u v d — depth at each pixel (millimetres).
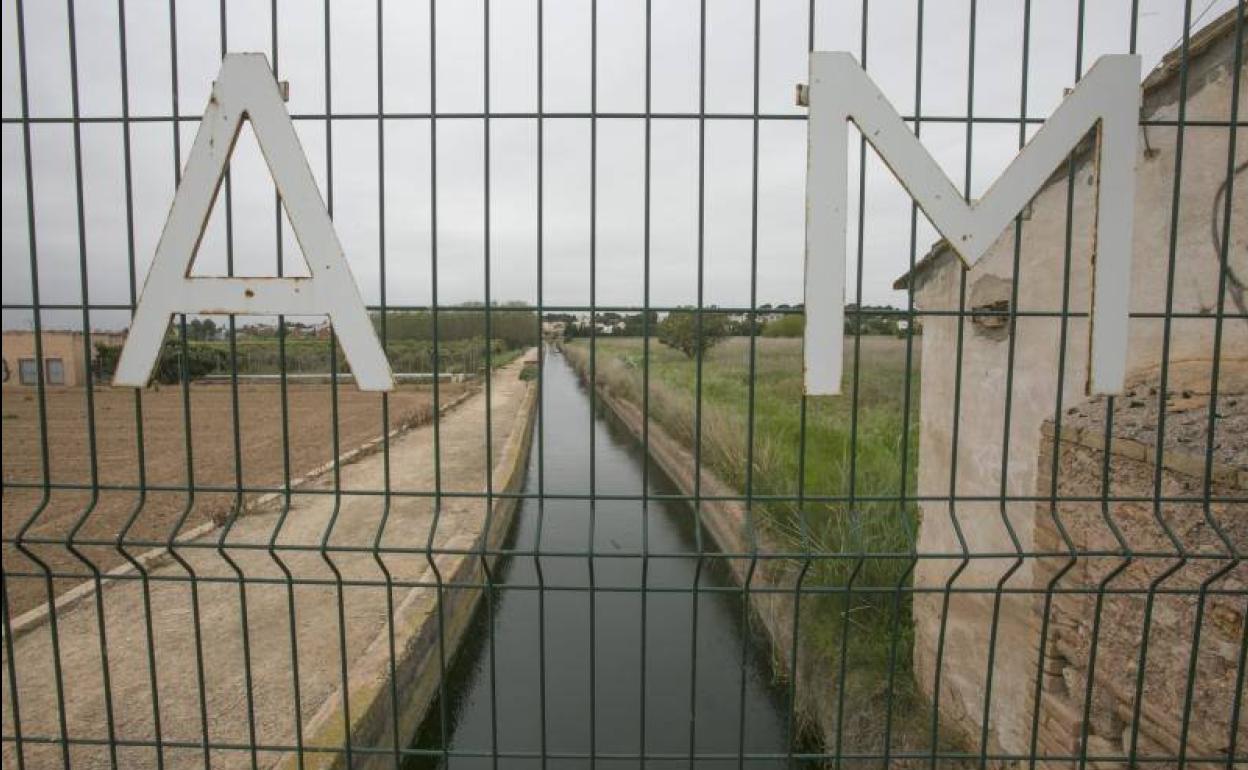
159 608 7156
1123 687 3211
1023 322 4445
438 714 6887
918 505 5945
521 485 17344
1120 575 3232
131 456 17438
